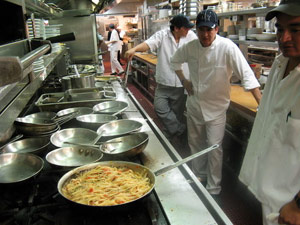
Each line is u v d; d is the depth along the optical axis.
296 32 1.12
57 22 4.66
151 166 1.36
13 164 1.29
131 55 3.04
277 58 1.45
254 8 2.48
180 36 3.21
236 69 2.19
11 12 1.65
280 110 1.33
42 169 1.23
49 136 1.66
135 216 1.00
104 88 2.62
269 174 1.40
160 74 3.38
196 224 0.95
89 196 1.04
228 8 3.27
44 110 2.17
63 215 1.00
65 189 1.09
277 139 1.35
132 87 7.39
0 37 1.67
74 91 2.50
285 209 1.10
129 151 1.36
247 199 2.57
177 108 3.58
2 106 0.94
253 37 2.67
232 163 2.84
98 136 1.57
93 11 5.24
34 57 1.04
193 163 2.86
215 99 2.40
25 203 1.05
